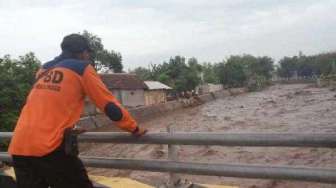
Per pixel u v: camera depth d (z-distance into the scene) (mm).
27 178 3916
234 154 16797
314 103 44344
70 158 3818
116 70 70875
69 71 3807
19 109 27516
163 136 4059
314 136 3338
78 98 3840
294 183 10406
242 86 97938
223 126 32156
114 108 3781
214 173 3861
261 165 3635
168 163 4129
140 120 43750
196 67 88250
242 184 10680
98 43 68438
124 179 5520
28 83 28562
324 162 14266
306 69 136000
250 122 32594
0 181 5238
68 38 3982
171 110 51750
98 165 4590
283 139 3453
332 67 121500
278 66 141875
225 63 99000
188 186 4410
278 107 43562
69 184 3881
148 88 62375
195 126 34000
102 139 4434
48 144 3705
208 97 67438
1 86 26953
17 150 3822
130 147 21891
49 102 3775
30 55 29797
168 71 77000
